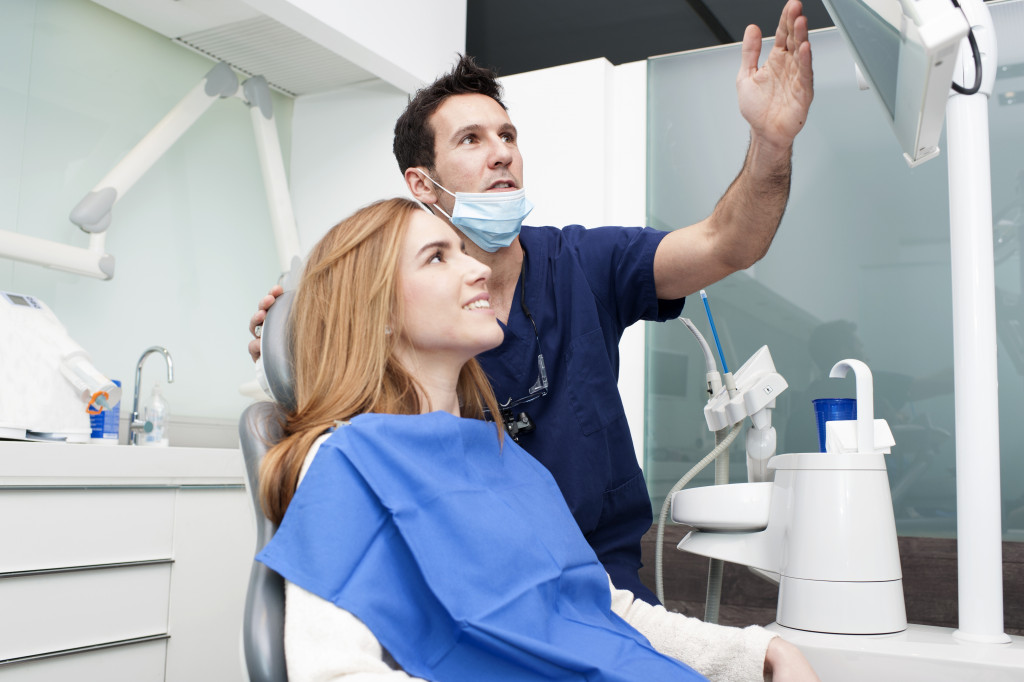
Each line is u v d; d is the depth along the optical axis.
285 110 3.41
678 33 3.04
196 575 2.11
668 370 2.72
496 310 1.58
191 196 2.98
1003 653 1.12
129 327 2.72
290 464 0.86
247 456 0.93
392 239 1.02
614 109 2.94
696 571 2.57
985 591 1.22
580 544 1.04
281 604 0.80
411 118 1.69
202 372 2.96
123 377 2.68
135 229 2.76
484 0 3.38
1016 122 2.36
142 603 1.97
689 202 2.79
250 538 2.28
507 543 0.89
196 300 2.96
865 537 1.26
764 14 2.92
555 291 1.60
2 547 1.71
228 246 3.11
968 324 1.28
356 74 3.21
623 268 1.61
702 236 1.52
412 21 3.03
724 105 2.78
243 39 2.93
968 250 1.29
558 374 1.57
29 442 1.81
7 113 2.43
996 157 2.38
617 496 1.58
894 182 2.50
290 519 0.81
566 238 1.67
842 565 1.25
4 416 1.93
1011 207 2.35
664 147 2.84
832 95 2.60
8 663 1.68
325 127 3.35
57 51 2.58
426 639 0.84
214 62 3.11
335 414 0.93
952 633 1.27
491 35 3.35
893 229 2.49
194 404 2.92
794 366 2.56
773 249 2.62
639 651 0.93
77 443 1.95
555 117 2.95
